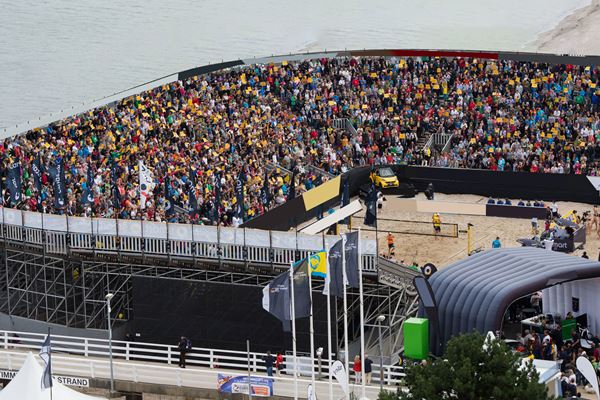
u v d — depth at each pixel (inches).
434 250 6441.9
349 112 7568.9
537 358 4822.8
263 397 4926.2
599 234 6510.8
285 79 7760.8
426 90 7726.4
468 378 3932.1
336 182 6830.7
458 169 7190.0
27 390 4626.0
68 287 5689.0
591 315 5113.2
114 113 7185.0
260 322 5319.9
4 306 5762.8
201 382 5064.0
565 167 7116.1
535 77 7682.1
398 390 4131.4
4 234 5659.5
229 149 6973.4
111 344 5339.6
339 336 5339.6
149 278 5408.5
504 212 6889.8
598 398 4392.2
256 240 5393.7
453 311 4997.5
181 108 7327.8
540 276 4936.0
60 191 5885.8
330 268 4517.7
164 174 6505.9
